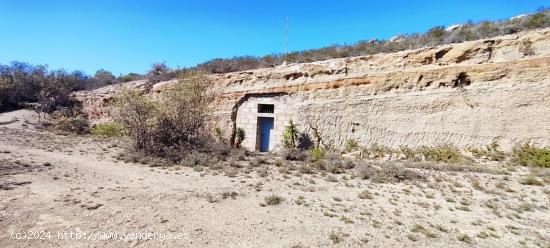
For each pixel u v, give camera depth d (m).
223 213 7.86
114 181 10.41
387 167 12.93
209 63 27.95
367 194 9.84
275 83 21.34
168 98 16.92
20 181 9.46
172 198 8.80
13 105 31.80
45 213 7.29
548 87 14.15
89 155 15.43
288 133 19.67
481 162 14.30
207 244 6.22
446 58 16.78
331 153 17.22
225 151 16.91
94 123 29.05
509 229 7.56
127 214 7.48
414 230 7.22
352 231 7.05
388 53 18.59
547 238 7.08
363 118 18.23
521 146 14.27
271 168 13.88
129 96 16.05
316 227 7.20
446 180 11.71
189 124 16.52
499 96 15.09
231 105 22.38
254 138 21.44
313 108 19.69
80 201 8.15
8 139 18.50
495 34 17.45
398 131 17.19
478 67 15.80
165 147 15.39
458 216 8.33
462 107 15.88
